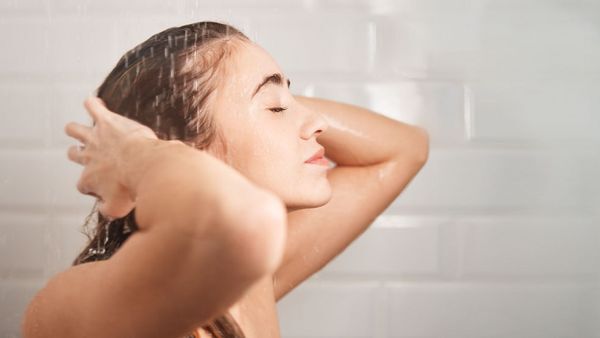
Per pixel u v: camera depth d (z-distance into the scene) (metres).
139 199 0.33
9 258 0.95
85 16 0.96
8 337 0.94
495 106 1.02
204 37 0.59
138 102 0.57
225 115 0.57
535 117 1.02
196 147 0.57
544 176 1.02
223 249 0.30
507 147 1.02
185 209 0.30
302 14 1.01
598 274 1.02
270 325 0.65
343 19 1.01
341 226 0.79
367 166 0.82
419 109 1.02
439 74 1.02
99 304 0.36
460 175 1.02
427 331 1.03
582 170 1.03
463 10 1.02
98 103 0.44
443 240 1.02
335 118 0.82
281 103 0.59
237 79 0.58
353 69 1.01
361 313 1.02
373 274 1.03
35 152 0.96
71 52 0.96
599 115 1.02
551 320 1.02
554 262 1.03
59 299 0.40
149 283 0.33
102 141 0.42
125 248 0.35
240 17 1.00
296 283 0.78
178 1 0.97
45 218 0.96
